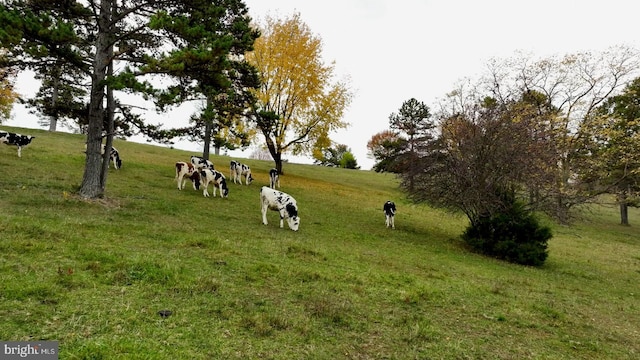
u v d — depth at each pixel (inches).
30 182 562.9
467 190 612.7
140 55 544.1
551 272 546.3
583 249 829.2
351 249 487.2
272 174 1006.4
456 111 734.5
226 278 286.0
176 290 245.1
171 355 169.9
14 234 303.0
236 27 676.7
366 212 896.3
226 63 484.1
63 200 480.1
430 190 658.8
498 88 1176.8
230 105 732.0
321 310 248.5
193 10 534.0
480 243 620.1
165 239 376.5
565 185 713.6
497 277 444.1
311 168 1996.8
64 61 482.3
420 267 441.1
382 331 236.2
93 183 526.6
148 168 924.0
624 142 1123.9
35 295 205.8
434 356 211.8
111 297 219.5
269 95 1157.1
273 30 1216.2
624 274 618.8
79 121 569.3
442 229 846.5
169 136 545.3
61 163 785.6
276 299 262.4
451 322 269.9
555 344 255.1
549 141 642.8
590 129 1125.7
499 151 596.4
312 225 641.0
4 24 396.2
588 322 315.0
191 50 454.0
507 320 289.6
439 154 663.8
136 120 535.2
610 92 1183.6
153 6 530.0
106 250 299.0
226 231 469.4
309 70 1200.8
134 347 169.6
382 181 1857.8
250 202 744.3
